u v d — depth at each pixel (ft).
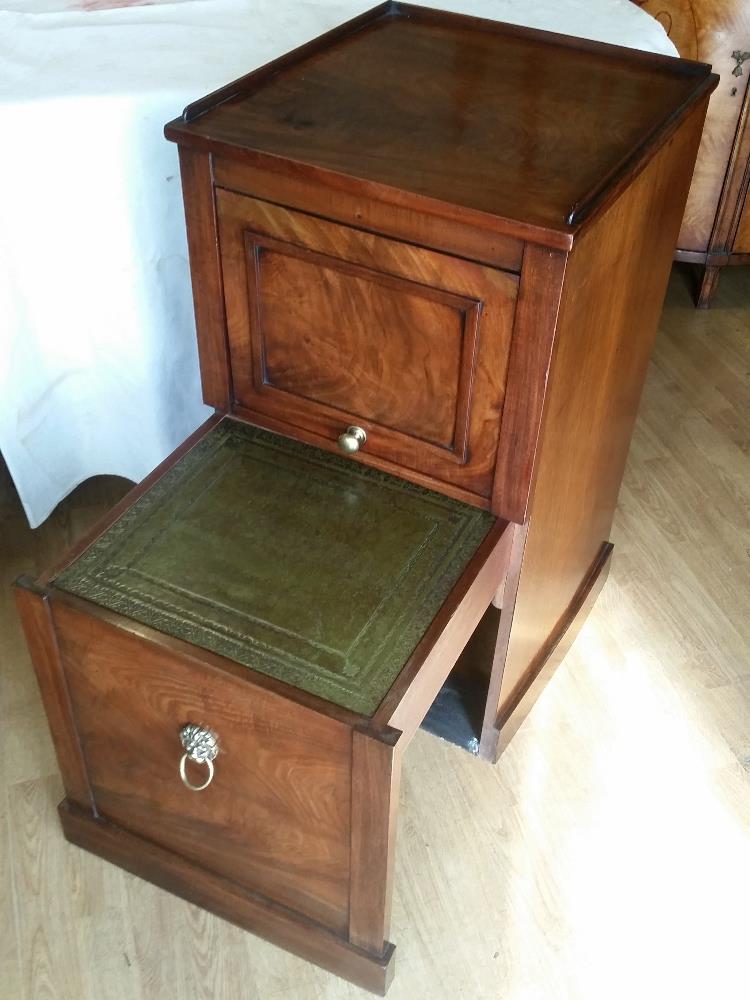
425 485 3.65
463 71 3.72
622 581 5.26
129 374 4.76
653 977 3.76
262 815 3.44
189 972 3.74
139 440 5.00
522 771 4.39
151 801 3.73
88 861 4.06
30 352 4.55
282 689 3.00
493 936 3.85
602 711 4.64
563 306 2.99
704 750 4.50
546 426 3.30
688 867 4.09
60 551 5.29
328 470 3.73
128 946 3.81
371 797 3.06
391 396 3.51
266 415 3.85
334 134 3.27
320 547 3.44
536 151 3.22
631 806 4.28
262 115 3.36
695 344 6.95
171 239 4.44
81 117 4.02
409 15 4.16
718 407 6.42
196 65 4.35
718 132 6.42
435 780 4.34
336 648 3.12
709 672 4.83
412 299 3.22
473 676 4.57
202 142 3.22
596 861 4.09
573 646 4.93
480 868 4.05
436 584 3.32
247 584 3.31
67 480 5.08
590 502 4.38
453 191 2.98
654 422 6.28
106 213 4.27
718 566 5.37
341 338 3.47
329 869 3.43
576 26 4.76
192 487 3.65
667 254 4.01
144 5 4.96
